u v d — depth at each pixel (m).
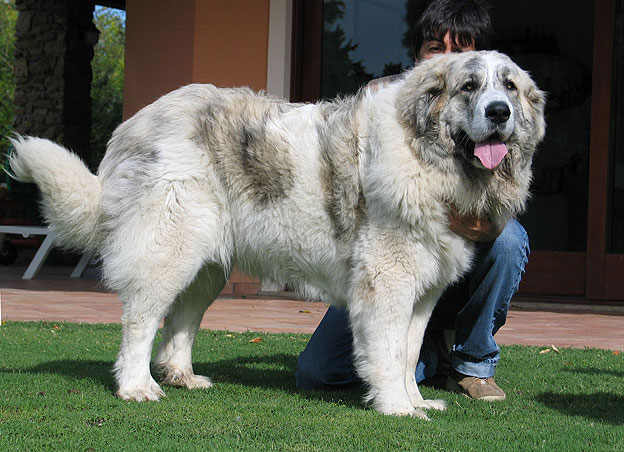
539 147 8.24
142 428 2.96
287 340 5.52
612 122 7.97
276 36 8.21
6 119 25.17
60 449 2.66
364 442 2.86
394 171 3.31
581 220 8.16
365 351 3.48
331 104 3.72
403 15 8.30
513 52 8.34
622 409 3.64
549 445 2.90
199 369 4.44
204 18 8.24
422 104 3.34
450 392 4.06
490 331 3.90
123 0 14.69
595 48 7.98
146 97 8.62
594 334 6.25
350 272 3.54
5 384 3.68
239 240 3.75
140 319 3.58
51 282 9.71
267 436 2.90
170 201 3.55
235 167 3.62
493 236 3.63
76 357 4.57
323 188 3.52
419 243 3.40
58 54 13.35
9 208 12.18
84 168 3.66
